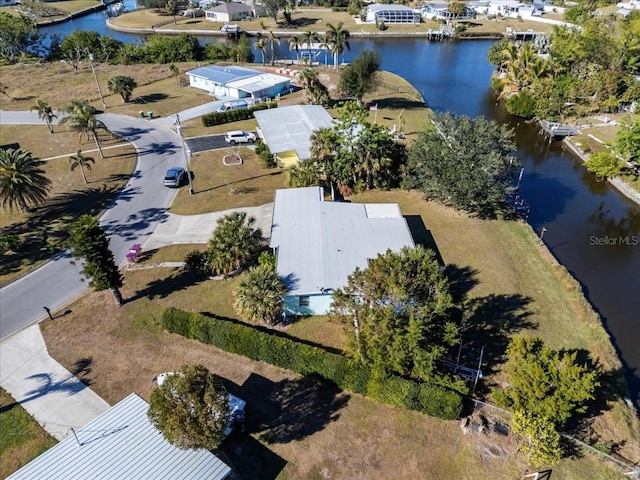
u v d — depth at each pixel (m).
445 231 39.19
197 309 30.52
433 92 83.94
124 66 92.38
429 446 22.33
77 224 27.59
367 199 44.03
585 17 113.25
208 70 80.25
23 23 103.38
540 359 22.09
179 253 36.62
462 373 25.78
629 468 21.34
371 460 21.73
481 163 37.50
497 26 132.50
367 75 64.56
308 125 54.47
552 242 40.66
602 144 57.03
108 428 20.67
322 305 29.42
